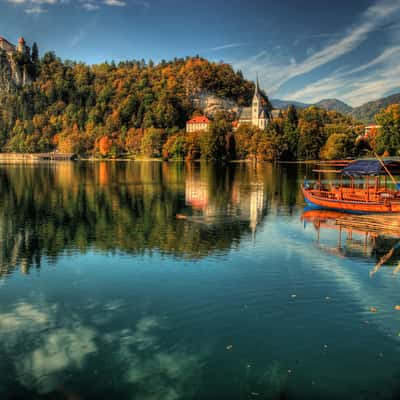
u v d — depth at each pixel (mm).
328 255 27000
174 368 13711
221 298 19422
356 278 22250
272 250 28406
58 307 18656
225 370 13570
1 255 27297
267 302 18906
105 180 88125
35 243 30656
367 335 15734
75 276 22938
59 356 14492
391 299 19234
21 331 16328
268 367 13680
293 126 195750
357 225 37125
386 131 135625
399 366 13664
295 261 25625
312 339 15438
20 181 84625
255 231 34938
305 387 12656
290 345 15016
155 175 104312
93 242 30844
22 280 22344
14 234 33656
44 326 16750
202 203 52312
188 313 17797
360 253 27531
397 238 32031
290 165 160250
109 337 15805
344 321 16922
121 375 13383
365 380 12938
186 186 74875
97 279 22391
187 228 36094
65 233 34031
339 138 163875
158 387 12758
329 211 46531
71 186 74062
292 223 38781
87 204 50969
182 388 12672
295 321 16938
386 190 52312
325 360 14055
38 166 158750
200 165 163375
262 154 179500
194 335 15867
